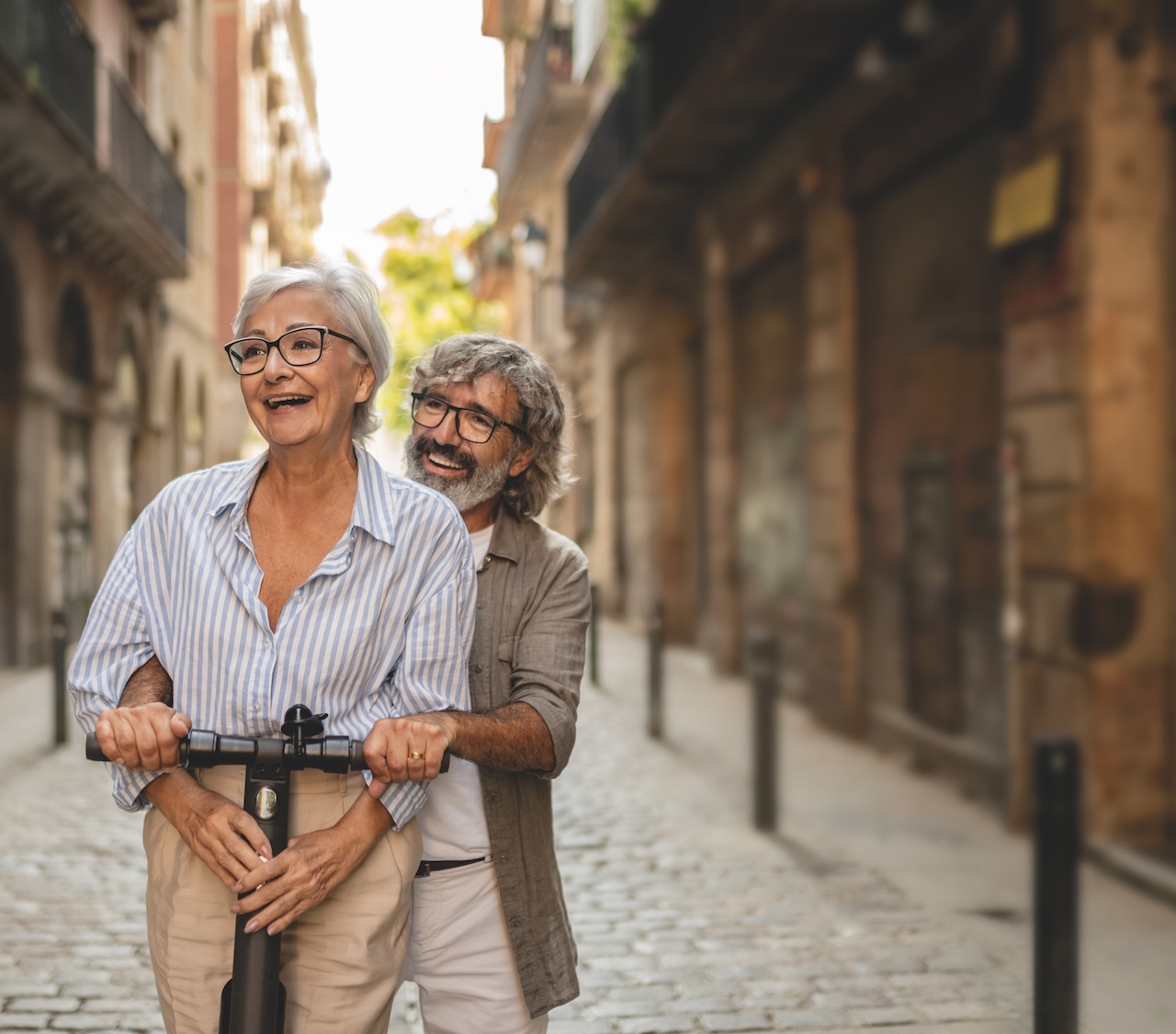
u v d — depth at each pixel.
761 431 10.55
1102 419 5.14
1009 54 5.61
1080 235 5.20
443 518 1.81
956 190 6.74
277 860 1.65
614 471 16.80
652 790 6.38
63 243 13.20
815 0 7.13
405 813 1.77
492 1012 2.06
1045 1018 2.99
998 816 5.94
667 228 12.83
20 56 10.39
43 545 12.45
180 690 1.72
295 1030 1.76
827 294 8.45
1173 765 5.16
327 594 1.71
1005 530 5.78
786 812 6.00
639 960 3.93
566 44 16.28
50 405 12.73
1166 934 4.27
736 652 11.24
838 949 4.04
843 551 8.26
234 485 1.75
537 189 22.97
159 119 18.20
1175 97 5.14
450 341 2.23
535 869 2.08
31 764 7.10
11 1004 3.57
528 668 2.05
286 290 1.73
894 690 7.67
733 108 9.14
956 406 6.72
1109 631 5.14
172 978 1.74
